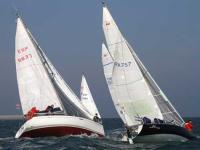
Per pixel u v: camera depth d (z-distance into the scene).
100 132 93.12
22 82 95.25
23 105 95.19
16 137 93.44
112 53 87.62
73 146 76.19
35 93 94.88
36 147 76.31
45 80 95.75
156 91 91.00
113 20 87.94
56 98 95.19
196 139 84.25
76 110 97.56
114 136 96.44
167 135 79.44
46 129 88.06
